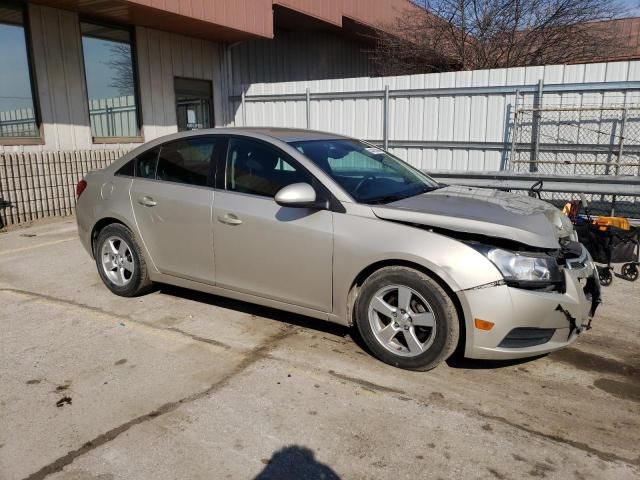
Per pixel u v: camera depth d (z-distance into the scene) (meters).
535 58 14.77
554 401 3.28
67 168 9.48
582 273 3.56
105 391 3.35
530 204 4.08
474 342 3.32
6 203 8.55
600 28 14.95
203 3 10.23
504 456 2.75
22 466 2.65
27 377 3.54
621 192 6.97
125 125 11.05
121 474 2.60
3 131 8.91
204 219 4.30
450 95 10.05
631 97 8.59
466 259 3.29
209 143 4.46
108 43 10.48
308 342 4.06
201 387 3.40
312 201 3.70
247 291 4.21
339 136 4.82
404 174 4.61
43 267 6.14
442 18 14.95
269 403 3.22
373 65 18.30
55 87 9.59
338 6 13.52
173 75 11.88
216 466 2.66
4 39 8.83
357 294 3.78
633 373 3.67
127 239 4.88
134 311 4.71
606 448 2.83
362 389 3.38
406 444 2.84
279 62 15.10
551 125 9.27
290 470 2.63
